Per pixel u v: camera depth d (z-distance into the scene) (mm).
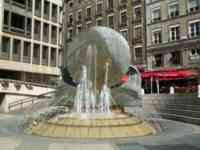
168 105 18156
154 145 8273
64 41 53188
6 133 10617
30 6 36625
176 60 36531
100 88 15008
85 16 50281
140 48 41125
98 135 9734
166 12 38281
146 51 40156
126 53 15094
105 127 10086
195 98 17516
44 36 38688
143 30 40875
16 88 25641
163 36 38312
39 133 10398
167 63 37312
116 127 10203
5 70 33562
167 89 33656
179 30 36625
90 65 15242
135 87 17250
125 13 43656
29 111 22094
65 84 18875
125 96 16656
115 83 15141
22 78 35281
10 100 25094
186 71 33281
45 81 38312
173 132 11086
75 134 9820
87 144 8281
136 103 17297
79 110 14492
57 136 9875
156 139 9336
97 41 14984
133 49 41906
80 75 15586
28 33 36062
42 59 37938
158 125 12789
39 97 26906
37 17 37531
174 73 33250
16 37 34281
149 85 35562
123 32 43625
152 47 39281
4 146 7996
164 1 38500
